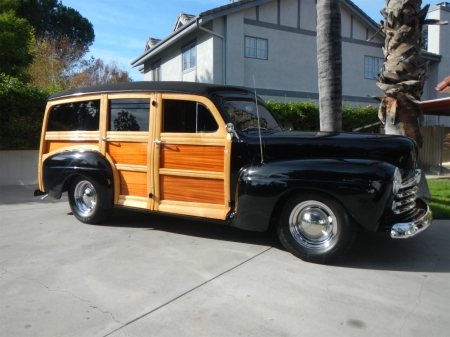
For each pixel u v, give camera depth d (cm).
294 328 313
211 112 500
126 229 593
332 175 422
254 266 440
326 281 400
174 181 529
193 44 1756
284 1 1773
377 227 417
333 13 681
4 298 367
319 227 444
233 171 483
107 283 398
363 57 2059
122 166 568
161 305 351
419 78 686
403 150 460
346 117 1291
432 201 753
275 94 1777
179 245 515
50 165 634
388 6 695
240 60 1650
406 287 388
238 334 305
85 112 610
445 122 2211
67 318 330
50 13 3644
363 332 307
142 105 552
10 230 592
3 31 1258
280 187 441
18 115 1012
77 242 531
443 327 315
